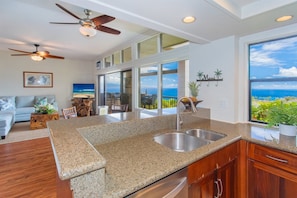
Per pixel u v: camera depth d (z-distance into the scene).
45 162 2.96
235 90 2.36
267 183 1.55
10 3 2.78
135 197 0.87
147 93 4.63
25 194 2.10
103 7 1.52
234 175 1.64
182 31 2.14
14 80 6.90
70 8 2.91
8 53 6.74
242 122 2.41
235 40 2.33
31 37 4.59
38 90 7.39
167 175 1.03
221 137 1.83
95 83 8.51
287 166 1.43
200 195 1.26
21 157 3.16
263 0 1.66
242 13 1.80
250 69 2.43
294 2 1.48
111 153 1.29
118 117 1.89
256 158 1.62
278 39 2.16
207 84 2.66
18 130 5.02
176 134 1.93
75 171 0.68
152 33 4.11
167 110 2.41
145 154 1.27
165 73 3.96
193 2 1.45
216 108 2.55
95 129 1.51
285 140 1.59
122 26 3.73
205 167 1.30
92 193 0.74
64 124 1.55
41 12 3.10
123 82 5.96
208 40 2.50
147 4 1.48
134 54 4.98
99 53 6.60
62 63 7.89
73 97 7.88
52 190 2.19
